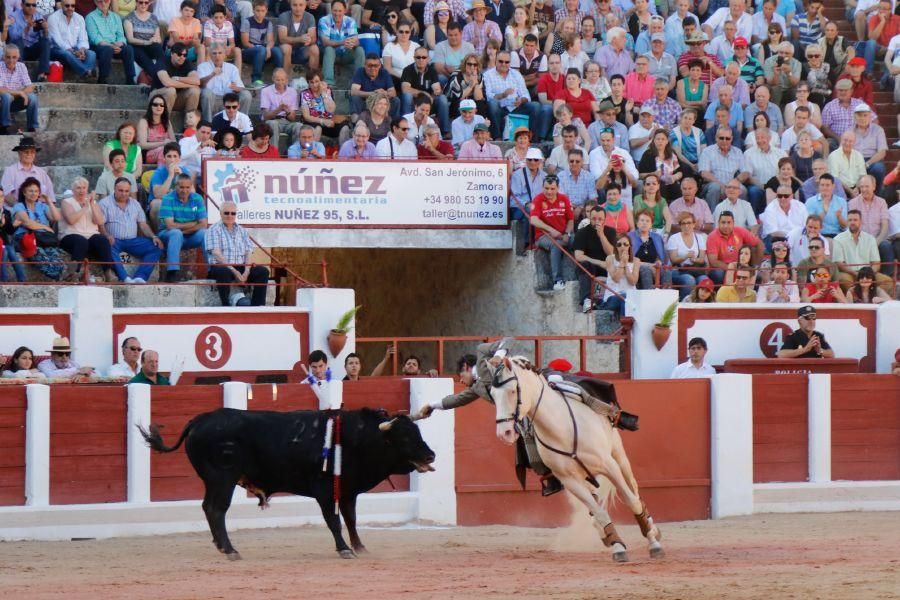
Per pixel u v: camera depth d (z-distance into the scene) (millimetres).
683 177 36125
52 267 30094
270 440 20781
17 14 36000
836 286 32969
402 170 33438
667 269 32344
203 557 21062
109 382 26297
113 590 16969
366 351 39719
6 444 24422
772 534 24391
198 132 33281
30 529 24156
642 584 16859
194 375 28203
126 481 25062
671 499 28219
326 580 17797
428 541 23547
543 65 39281
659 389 28297
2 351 26969
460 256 36312
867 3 44062
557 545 22875
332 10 38969
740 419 28641
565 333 32594
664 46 40906
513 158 35250
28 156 31203
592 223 32375
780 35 40844
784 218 35062
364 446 20859
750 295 32812
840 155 37406
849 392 29781
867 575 17281
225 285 29438
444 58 38375
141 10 36594
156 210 31359
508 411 19656
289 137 36188
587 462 20328
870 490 29656
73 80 36688
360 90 37281
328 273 40812
